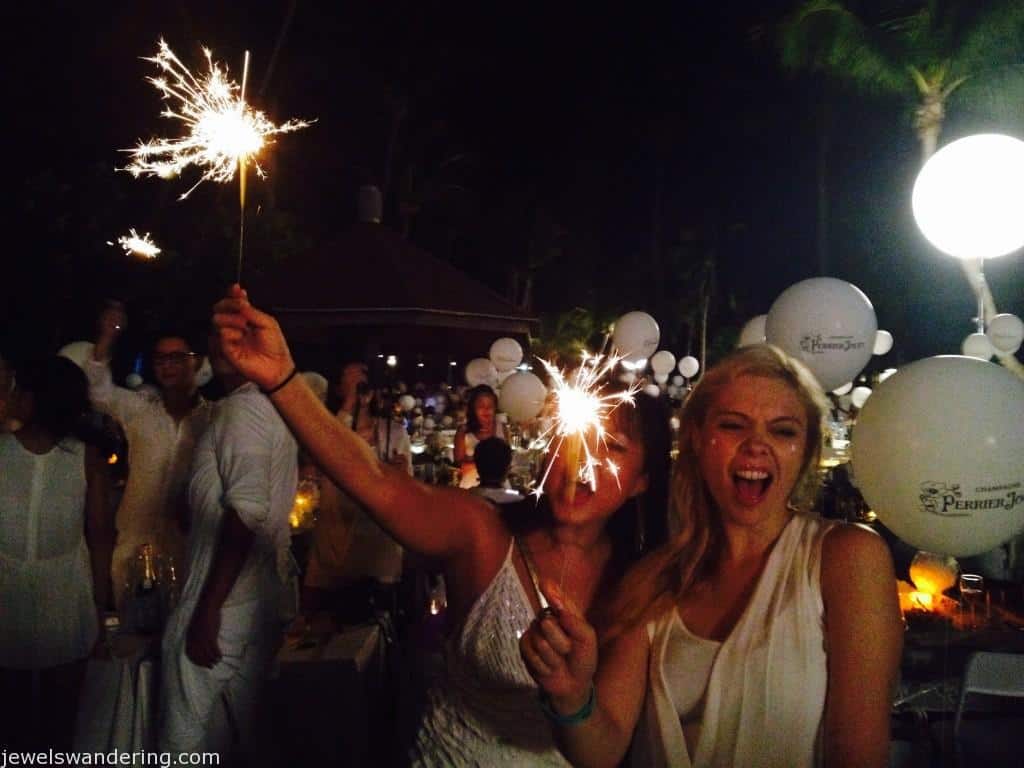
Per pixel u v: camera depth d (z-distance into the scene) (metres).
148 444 4.65
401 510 2.28
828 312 4.95
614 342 9.61
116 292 11.16
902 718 5.05
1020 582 6.04
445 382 21.53
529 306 37.19
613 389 2.52
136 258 11.09
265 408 3.51
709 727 1.96
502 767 2.37
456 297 6.59
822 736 1.93
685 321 38.53
